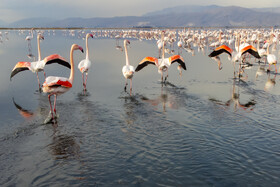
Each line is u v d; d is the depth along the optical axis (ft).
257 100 45.55
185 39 189.67
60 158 26.18
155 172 23.61
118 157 26.35
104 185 21.79
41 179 22.66
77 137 31.04
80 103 43.96
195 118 37.24
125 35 239.91
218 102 44.68
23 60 89.56
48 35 274.98
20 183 22.09
